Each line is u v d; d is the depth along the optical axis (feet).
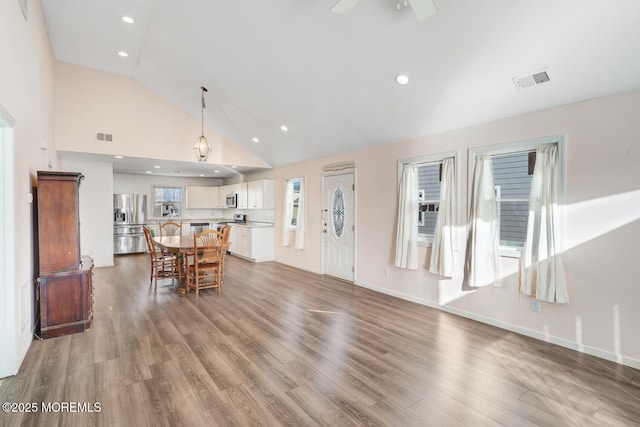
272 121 17.72
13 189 7.99
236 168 25.18
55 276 10.32
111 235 21.90
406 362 8.82
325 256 19.76
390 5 8.64
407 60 10.21
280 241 24.21
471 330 11.11
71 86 17.49
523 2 7.37
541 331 10.36
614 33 7.39
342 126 15.55
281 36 11.20
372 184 16.40
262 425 6.24
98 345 9.71
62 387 7.45
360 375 8.13
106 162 21.45
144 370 8.25
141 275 19.30
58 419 6.33
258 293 15.67
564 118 9.77
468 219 12.18
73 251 10.67
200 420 6.36
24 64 9.20
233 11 10.85
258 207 25.32
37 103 11.41
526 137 10.62
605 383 7.83
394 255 15.21
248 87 15.21
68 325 10.52
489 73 9.59
